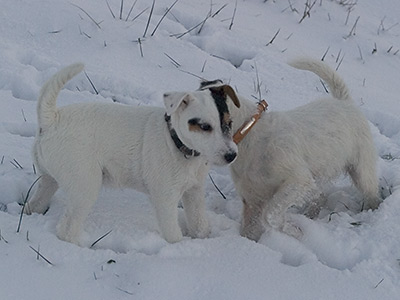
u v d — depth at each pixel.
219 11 3.21
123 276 1.82
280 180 2.04
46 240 1.90
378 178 2.24
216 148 1.81
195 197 1.99
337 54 3.06
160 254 1.90
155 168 1.90
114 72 2.71
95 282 1.80
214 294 1.80
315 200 2.18
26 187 2.13
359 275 1.88
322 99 2.17
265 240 2.02
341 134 2.10
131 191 2.17
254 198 2.10
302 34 3.17
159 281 1.81
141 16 3.05
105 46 2.84
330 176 2.12
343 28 3.26
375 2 3.58
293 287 1.83
